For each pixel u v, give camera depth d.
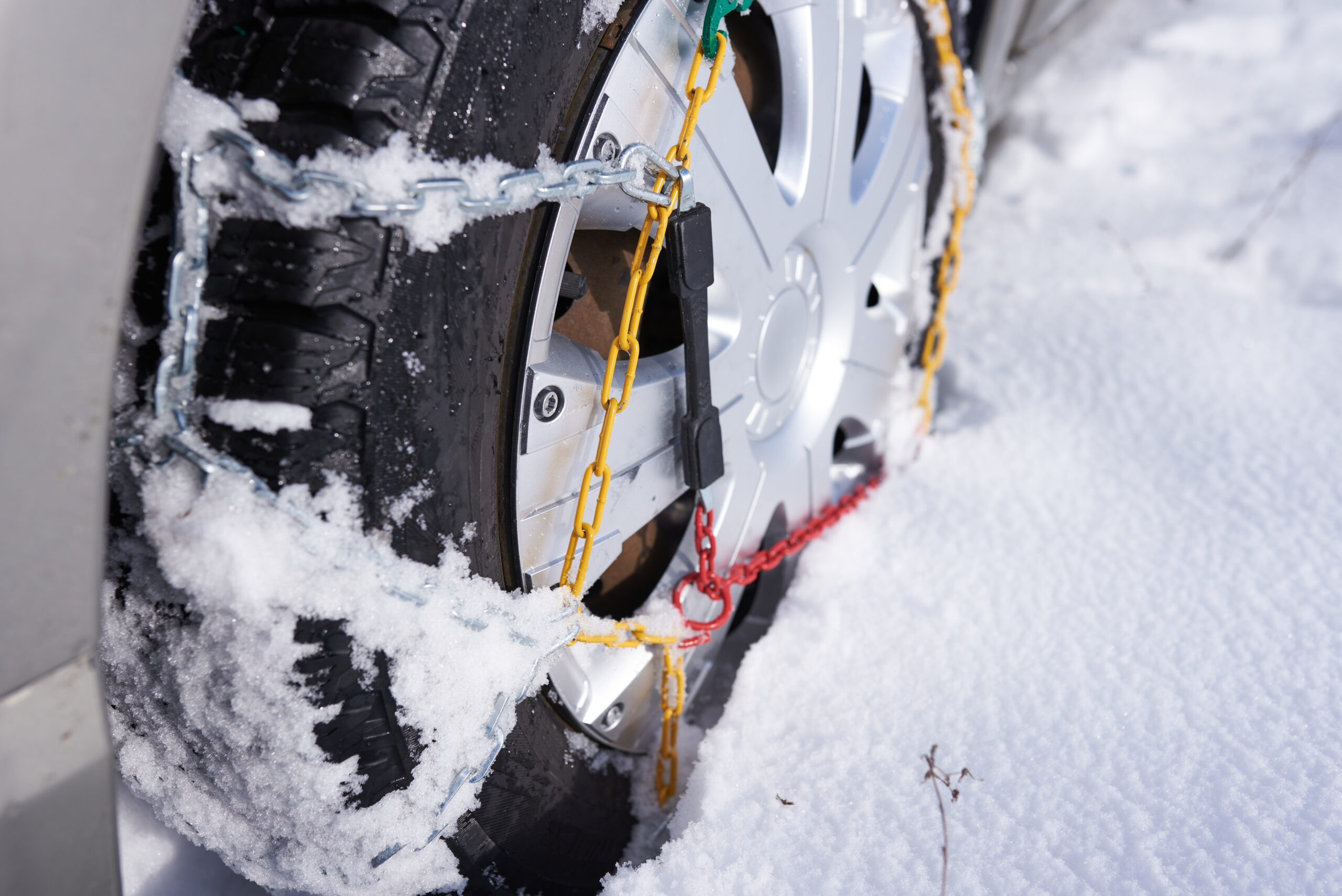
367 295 0.71
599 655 1.14
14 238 0.51
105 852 0.64
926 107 1.55
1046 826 1.09
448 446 0.81
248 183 0.67
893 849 1.08
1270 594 1.41
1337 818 1.06
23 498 0.54
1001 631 1.38
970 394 1.98
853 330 1.48
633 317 0.89
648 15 0.89
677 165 0.91
